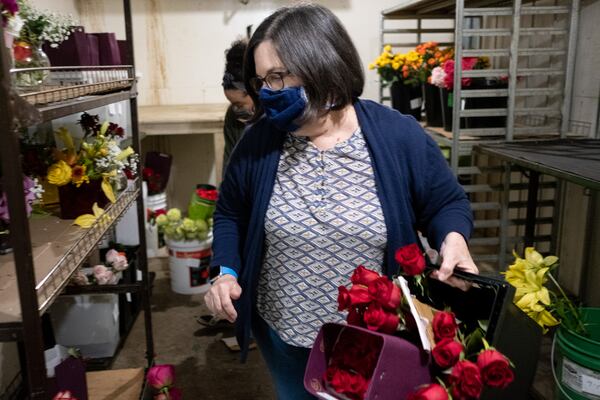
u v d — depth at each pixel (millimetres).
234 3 4480
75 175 1763
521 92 2992
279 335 1451
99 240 1687
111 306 2639
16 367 2406
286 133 1386
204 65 4574
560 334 1801
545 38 3453
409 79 3814
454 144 2951
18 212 1049
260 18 4523
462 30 2828
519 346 938
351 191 1323
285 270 1388
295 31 1223
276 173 1377
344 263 1343
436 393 780
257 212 1382
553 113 3055
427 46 3686
